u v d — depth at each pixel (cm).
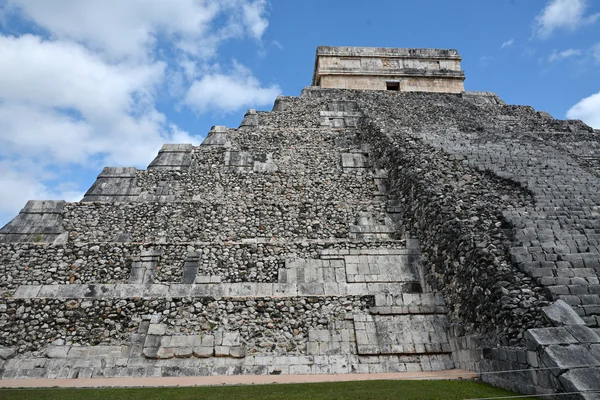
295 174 1390
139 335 877
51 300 912
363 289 992
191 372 828
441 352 863
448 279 896
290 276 1024
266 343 879
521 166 1138
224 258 1048
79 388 706
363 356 860
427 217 1025
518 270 718
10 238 1146
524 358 592
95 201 1262
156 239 1175
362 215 1227
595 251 752
